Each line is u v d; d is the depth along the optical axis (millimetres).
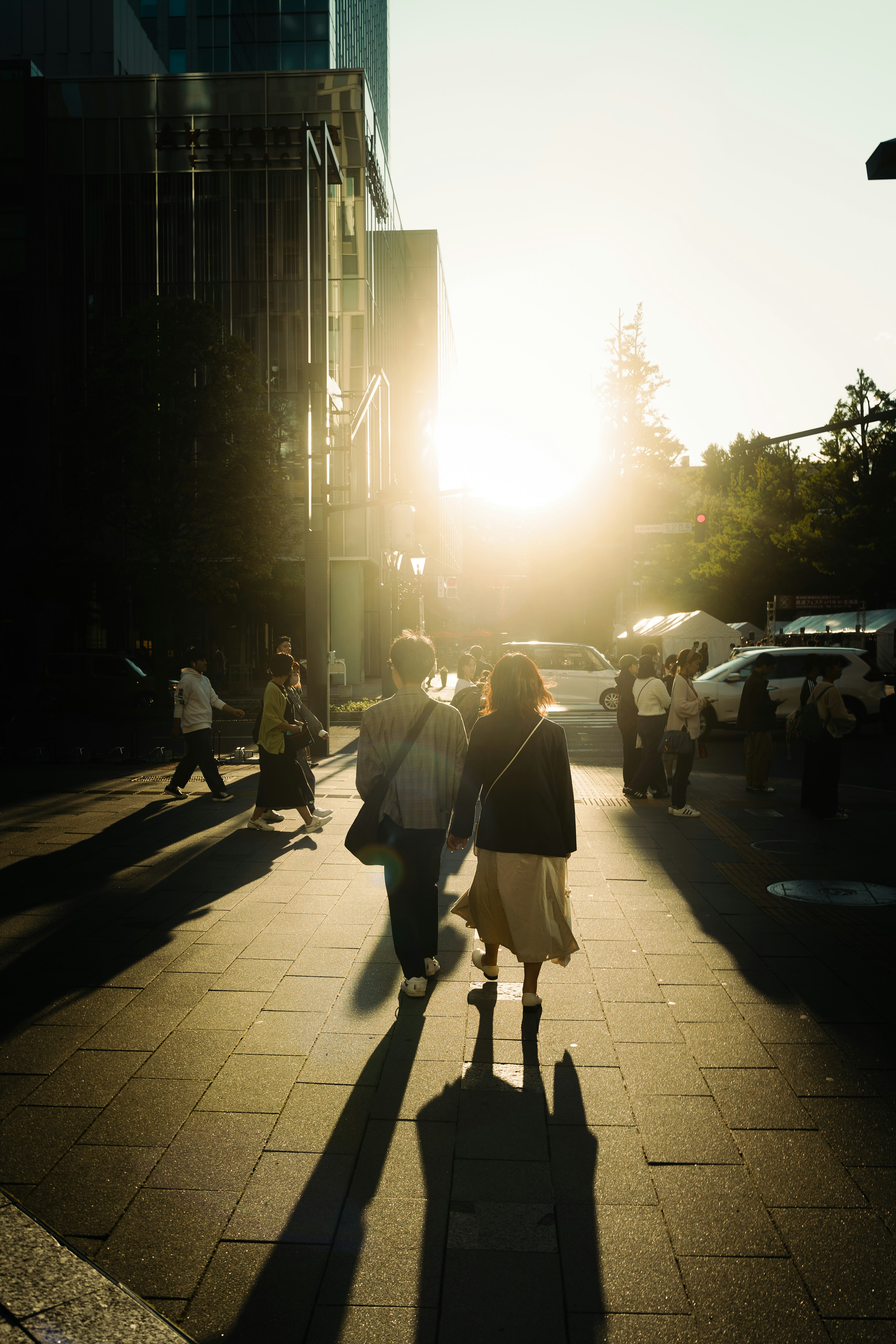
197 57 50000
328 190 19312
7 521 31609
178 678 39531
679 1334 2504
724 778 14859
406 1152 3447
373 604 46469
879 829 10086
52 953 5797
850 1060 4254
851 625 37000
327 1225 2984
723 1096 3896
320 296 17469
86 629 39500
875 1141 3535
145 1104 3824
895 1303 2627
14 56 42438
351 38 59219
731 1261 2811
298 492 33000
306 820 10000
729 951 5871
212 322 27609
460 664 11797
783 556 51000
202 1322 2547
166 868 8180
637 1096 3900
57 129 37438
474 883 4996
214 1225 2990
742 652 30125
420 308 76000
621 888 7516
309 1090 3953
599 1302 2629
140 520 28203
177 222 37375
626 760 12844
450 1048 4391
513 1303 2623
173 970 5488
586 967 5562
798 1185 3232
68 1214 3049
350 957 5742
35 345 37594
